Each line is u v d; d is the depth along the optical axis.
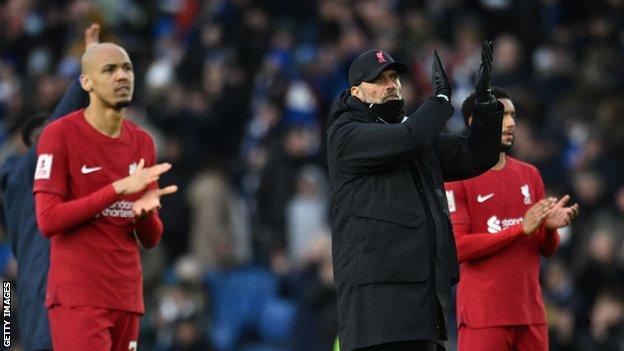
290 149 63.09
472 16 73.75
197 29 74.31
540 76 70.06
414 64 68.62
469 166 28.77
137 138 31.77
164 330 56.44
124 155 31.34
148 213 30.05
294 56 73.50
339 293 28.19
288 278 60.66
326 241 54.66
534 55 70.56
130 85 31.09
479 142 28.47
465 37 70.19
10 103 74.94
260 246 63.34
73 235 30.58
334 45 72.31
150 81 70.56
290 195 62.12
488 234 31.09
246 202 66.44
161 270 58.69
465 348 31.83
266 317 60.72
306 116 67.31
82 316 30.36
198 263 61.97
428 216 28.02
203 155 65.19
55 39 78.81
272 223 62.28
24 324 33.12
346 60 69.19
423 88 67.88
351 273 27.89
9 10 80.19
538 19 71.50
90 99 31.42
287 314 60.12
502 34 71.31
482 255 31.14
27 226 33.38
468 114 32.41
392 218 27.72
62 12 79.88
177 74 71.50
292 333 54.09
